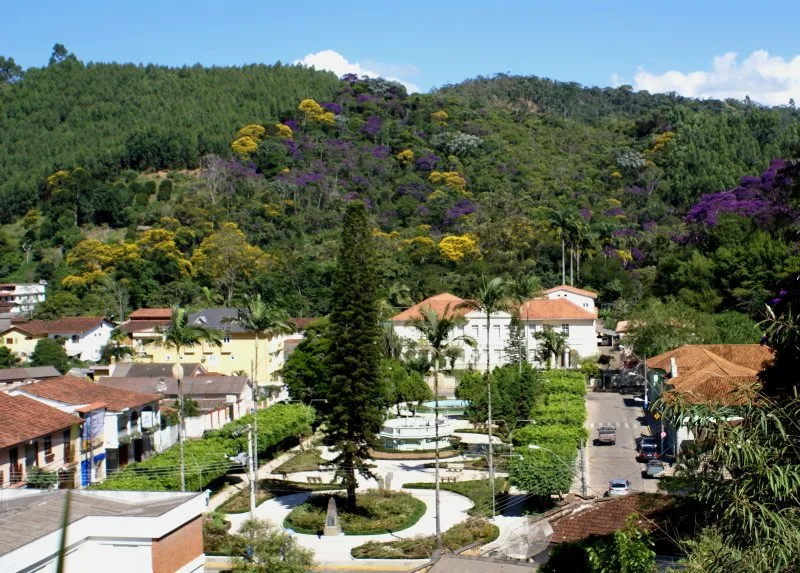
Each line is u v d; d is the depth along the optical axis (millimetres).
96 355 111062
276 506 54031
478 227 141250
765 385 24297
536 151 198125
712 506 18750
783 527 16531
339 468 52094
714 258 101625
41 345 100938
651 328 84625
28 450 45781
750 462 17609
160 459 53250
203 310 101312
